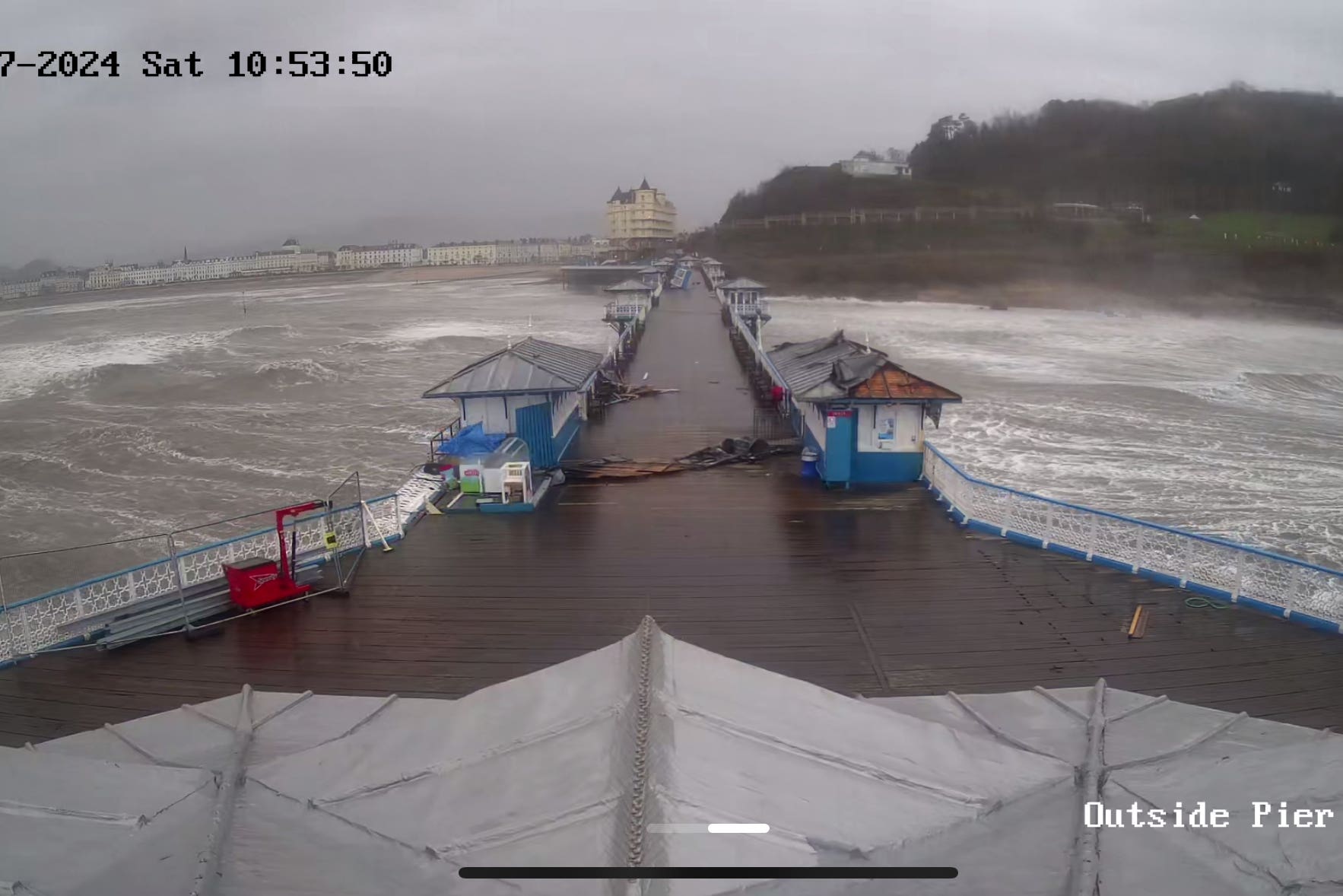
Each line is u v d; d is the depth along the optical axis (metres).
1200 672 7.44
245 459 24.56
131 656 8.02
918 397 12.69
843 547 10.56
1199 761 3.64
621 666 3.60
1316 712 6.83
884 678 7.42
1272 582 8.67
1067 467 21.56
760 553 10.40
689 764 2.95
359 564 10.12
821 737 3.33
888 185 138.88
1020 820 3.05
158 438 26.78
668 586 9.48
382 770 3.31
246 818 3.08
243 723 4.12
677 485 13.33
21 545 18.47
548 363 15.34
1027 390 31.89
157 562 9.69
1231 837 2.93
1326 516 18.12
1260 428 25.95
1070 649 7.91
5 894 2.65
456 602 9.11
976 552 10.33
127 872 2.77
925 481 13.12
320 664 7.82
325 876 2.73
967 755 3.43
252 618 8.77
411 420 29.17
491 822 2.84
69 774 3.33
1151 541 10.38
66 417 30.62
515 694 3.65
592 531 11.26
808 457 13.57
